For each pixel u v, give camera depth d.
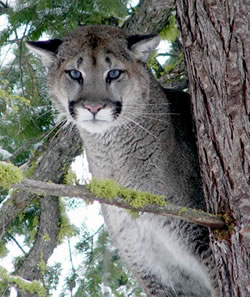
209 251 9.47
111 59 10.04
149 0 11.61
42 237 12.05
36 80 11.60
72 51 10.23
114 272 12.21
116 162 10.23
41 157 12.00
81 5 11.35
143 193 7.14
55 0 11.20
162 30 13.10
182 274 10.18
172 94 10.98
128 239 10.14
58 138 11.52
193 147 10.30
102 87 9.91
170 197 9.88
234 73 6.93
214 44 7.09
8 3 12.27
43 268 11.84
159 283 10.35
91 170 10.66
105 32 10.44
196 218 7.19
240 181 7.08
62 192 6.61
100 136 10.26
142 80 10.42
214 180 7.38
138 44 10.39
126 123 10.16
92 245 12.46
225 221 7.19
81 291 12.04
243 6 6.83
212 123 7.30
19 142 12.38
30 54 11.75
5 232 11.86
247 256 7.09
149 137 10.16
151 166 10.04
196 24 7.30
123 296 12.33
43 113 11.92
